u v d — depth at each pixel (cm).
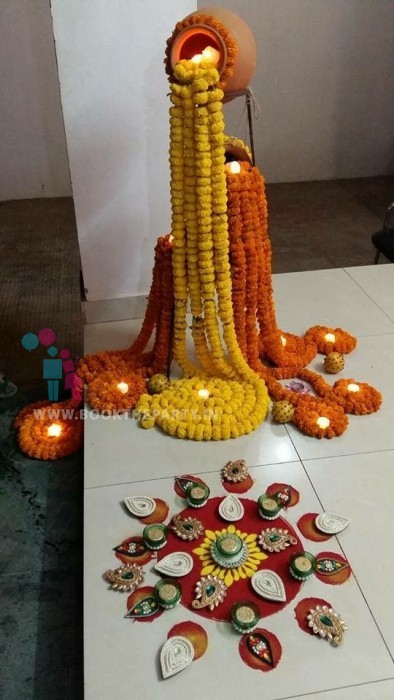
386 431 162
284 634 113
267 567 125
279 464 150
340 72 440
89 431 162
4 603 149
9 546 162
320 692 104
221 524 135
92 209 196
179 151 144
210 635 113
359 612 117
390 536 132
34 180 429
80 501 174
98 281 211
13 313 283
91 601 119
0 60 377
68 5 163
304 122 457
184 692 104
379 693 104
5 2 358
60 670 136
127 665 108
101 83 175
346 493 142
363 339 203
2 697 131
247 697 104
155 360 179
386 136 475
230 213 153
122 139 185
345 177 489
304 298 228
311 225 404
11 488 177
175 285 160
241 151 162
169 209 200
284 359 184
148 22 168
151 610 117
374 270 250
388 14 421
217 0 401
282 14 409
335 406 166
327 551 129
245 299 167
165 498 141
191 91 136
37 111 401
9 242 363
